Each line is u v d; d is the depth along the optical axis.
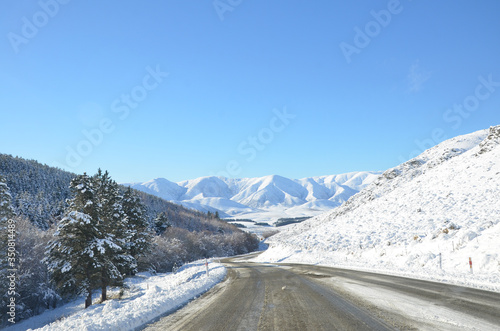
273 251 55.31
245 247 142.62
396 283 13.64
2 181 29.11
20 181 127.94
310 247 43.53
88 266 25.45
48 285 37.88
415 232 29.75
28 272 34.69
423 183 52.38
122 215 32.38
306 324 7.40
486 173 39.81
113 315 9.55
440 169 56.00
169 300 11.75
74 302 35.50
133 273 41.78
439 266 18.72
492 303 8.72
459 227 24.39
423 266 19.92
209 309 10.13
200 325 7.98
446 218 30.86
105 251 26.41
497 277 13.45
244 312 9.27
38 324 27.64
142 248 39.97
